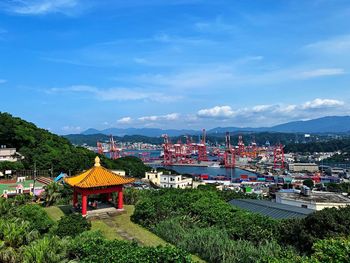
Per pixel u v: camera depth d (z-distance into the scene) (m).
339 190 137.62
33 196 64.25
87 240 26.69
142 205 38.94
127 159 176.75
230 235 29.19
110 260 22.22
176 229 32.78
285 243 26.61
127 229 36.41
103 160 143.38
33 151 119.38
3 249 25.44
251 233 28.14
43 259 23.45
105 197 47.03
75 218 35.12
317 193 55.59
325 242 20.02
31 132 131.50
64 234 32.28
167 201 41.38
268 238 27.42
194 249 28.28
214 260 25.97
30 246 25.50
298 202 48.25
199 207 37.38
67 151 129.88
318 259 19.08
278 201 52.81
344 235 22.56
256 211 42.38
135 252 22.91
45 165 110.38
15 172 104.75
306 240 24.55
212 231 29.83
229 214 34.06
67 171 111.56
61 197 55.41
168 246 24.38
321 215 24.69
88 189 40.38
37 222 35.19
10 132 122.25
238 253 24.81
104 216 40.84
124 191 51.38
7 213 37.88
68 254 25.47
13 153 117.56
